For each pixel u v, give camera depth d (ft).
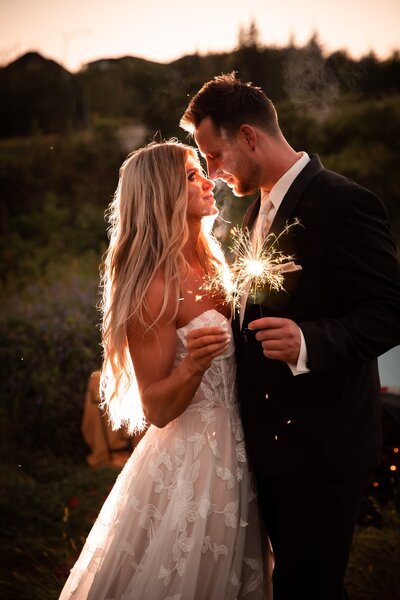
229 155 7.55
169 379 6.81
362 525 11.20
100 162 37.11
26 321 18.21
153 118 32.04
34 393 17.07
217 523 7.14
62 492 14.06
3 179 37.09
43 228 33.19
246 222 8.24
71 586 7.61
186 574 6.95
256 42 30.60
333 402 7.09
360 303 6.74
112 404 7.98
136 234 7.29
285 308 7.10
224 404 7.41
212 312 7.35
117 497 7.64
